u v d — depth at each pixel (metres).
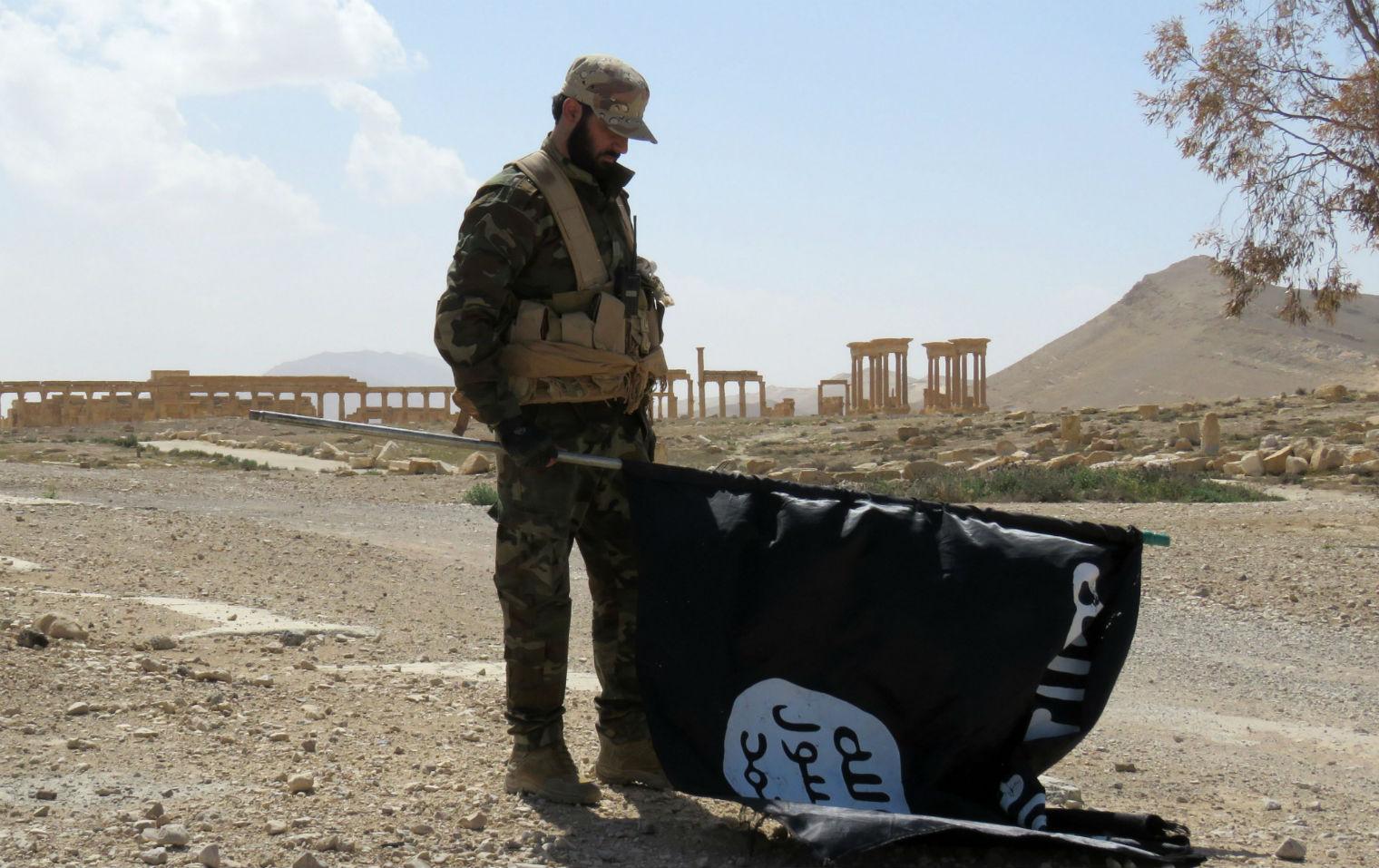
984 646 3.65
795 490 3.88
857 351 85.31
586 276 3.97
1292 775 5.72
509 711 4.09
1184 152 18.33
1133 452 34.31
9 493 20.11
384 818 3.74
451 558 13.12
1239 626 10.44
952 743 3.67
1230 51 17.69
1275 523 17.77
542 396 3.96
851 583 3.74
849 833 3.34
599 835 3.71
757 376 91.19
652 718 3.85
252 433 50.09
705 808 4.09
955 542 3.74
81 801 3.72
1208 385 138.12
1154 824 3.69
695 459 40.19
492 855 3.49
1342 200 17.48
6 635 5.87
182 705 4.99
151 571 9.86
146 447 37.78
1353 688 8.30
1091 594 3.66
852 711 3.72
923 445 41.81
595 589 4.34
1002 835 3.32
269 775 4.14
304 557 11.61
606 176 4.09
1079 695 3.77
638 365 4.10
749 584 3.80
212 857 3.27
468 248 3.85
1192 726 6.87
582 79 3.96
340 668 6.62
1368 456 28.56
